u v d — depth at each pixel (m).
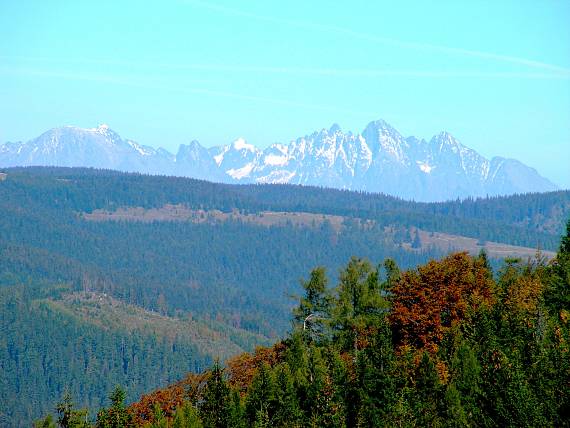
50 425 159.12
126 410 161.75
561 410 130.75
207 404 163.12
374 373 149.62
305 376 164.75
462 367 148.62
